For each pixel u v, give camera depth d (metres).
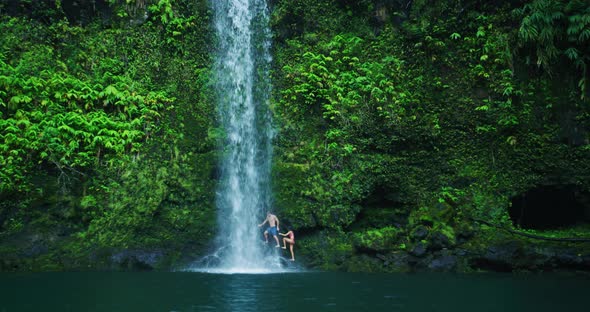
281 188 14.62
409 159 14.82
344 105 15.53
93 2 16.95
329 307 6.55
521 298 7.58
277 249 14.16
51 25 16.58
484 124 14.71
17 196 13.42
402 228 14.03
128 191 14.17
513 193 14.05
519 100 14.70
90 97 15.11
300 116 15.85
